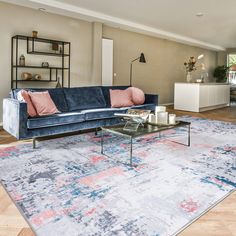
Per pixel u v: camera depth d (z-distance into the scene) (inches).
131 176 93.0
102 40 252.8
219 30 291.1
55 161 109.6
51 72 216.1
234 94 385.4
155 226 62.2
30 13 196.5
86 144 138.1
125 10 211.9
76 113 146.7
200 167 103.2
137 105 189.8
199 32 303.0
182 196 77.7
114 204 72.7
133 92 194.7
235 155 120.4
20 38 192.9
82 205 72.1
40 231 60.1
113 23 242.2
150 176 93.1
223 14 221.6
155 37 312.7
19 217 66.2
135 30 274.5
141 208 70.6
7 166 103.1
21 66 192.1
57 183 86.7
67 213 67.9
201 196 77.9
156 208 70.6
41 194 78.8
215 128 185.6
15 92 144.9
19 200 75.0
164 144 138.7
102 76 258.2
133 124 122.6
